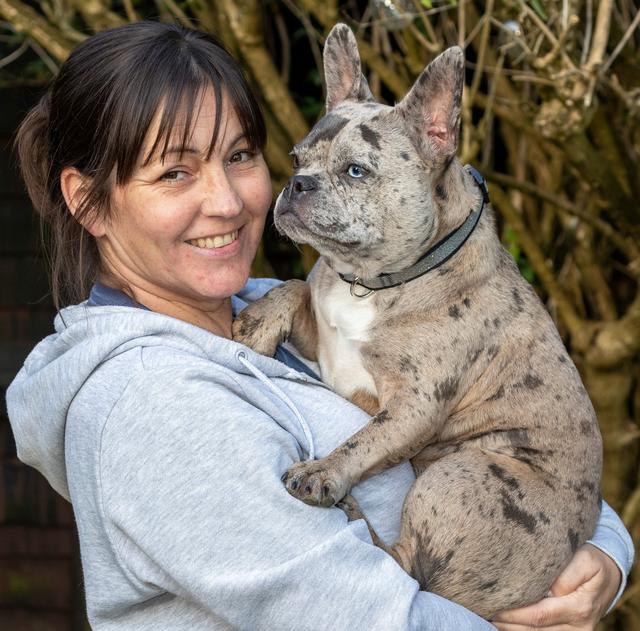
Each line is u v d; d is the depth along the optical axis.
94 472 2.00
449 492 2.33
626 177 4.07
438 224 2.54
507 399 2.56
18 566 5.07
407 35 4.04
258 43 4.00
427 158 2.51
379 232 2.49
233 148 2.27
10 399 2.39
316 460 2.17
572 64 3.32
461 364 2.50
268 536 1.93
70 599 5.04
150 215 2.18
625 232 4.06
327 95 2.82
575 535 2.48
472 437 2.56
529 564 2.36
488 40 4.23
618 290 4.94
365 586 1.92
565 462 2.54
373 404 2.61
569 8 3.34
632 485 4.54
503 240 4.75
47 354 2.33
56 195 2.36
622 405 4.34
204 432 1.96
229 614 1.89
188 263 2.27
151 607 2.06
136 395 1.99
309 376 2.58
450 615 2.02
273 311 2.62
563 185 4.67
